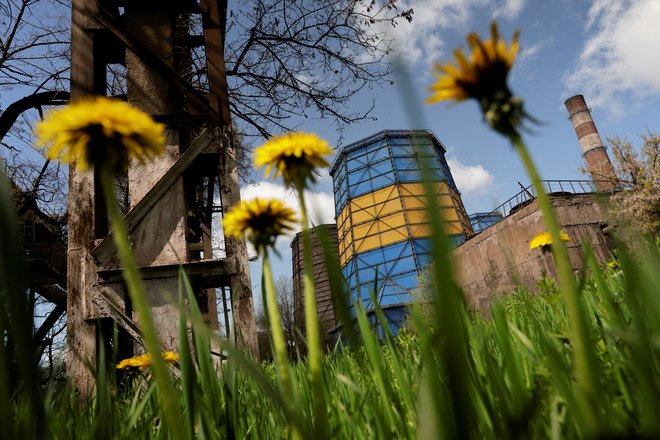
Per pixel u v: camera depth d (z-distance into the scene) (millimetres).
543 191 499
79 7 4973
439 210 295
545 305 1832
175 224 4344
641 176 12078
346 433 934
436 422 351
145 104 4859
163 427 932
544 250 1729
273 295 723
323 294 29969
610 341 865
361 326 839
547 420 663
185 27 7207
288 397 663
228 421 875
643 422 511
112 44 5176
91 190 4395
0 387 396
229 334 956
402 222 35531
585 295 1455
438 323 312
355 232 37562
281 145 724
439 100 513
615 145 12977
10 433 395
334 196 44000
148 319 503
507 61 491
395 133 40219
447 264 298
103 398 805
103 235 4324
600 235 14320
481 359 828
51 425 917
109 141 524
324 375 1288
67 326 3873
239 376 1639
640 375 519
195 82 8102
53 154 526
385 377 829
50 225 10984
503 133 496
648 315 644
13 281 365
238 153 9859
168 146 4758
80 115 510
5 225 351
